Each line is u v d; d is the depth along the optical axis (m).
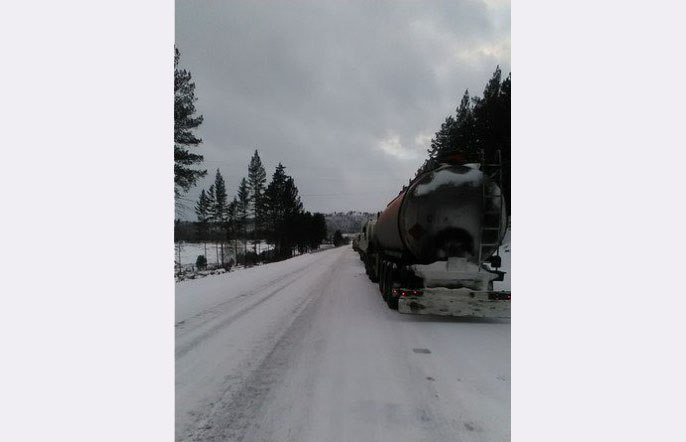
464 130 32.44
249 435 3.20
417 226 7.37
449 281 7.24
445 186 7.36
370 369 4.67
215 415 3.53
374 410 3.61
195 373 4.55
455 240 7.33
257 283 13.52
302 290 11.67
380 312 8.16
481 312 7.00
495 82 32.38
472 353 5.30
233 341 5.89
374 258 13.49
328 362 4.93
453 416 3.49
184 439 3.15
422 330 6.61
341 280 14.56
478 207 7.32
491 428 3.28
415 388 4.09
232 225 53.59
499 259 7.61
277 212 52.28
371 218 16.50
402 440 3.10
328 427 3.31
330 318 7.56
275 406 3.70
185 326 6.88
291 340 5.95
